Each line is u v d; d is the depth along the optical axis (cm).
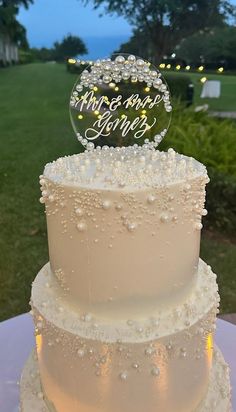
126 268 171
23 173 807
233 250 502
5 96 2066
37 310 190
